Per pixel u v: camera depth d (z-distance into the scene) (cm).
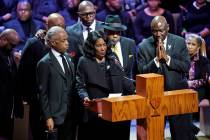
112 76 1831
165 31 1911
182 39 1986
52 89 1862
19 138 2302
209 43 3089
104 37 1844
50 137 1848
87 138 1870
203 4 3133
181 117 1961
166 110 1476
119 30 2030
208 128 2530
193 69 2427
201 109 2522
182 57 1970
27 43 2147
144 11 3030
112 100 1433
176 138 1973
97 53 1822
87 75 1827
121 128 1867
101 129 1855
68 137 1912
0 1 3086
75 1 3009
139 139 1493
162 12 3023
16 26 2958
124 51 2106
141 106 1448
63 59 1897
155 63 1930
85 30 2188
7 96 2148
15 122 2291
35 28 2986
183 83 1972
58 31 1873
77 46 2162
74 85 1891
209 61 2497
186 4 3216
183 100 1490
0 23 3023
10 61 2172
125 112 1434
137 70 2041
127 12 3081
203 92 2444
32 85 2138
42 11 3064
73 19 3034
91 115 1839
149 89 1452
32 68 2125
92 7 2173
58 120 1852
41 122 2128
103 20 3017
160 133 1476
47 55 1888
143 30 3012
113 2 3016
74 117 1902
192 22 3130
